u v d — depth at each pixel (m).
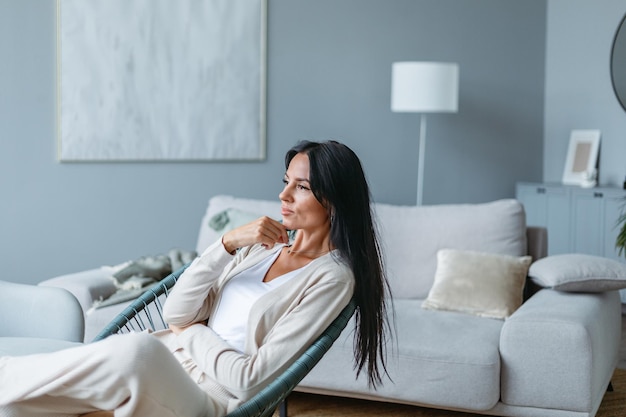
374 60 5.57
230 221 3.77
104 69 4.79
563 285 3.24
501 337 2.96
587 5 5.74
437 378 2.95
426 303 3.49
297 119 5.41
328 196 1.83
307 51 5.40
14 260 4.63
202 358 1.81
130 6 4.83
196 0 5.02
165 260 3.65
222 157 5.18
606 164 5.64
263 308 1.82
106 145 4.83
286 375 1.68
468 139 5.88
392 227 3.74
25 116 4.60
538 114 6.05
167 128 5.00
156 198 5.02
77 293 3.30
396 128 5.67
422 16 5.68
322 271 1.83
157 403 1.50
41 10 4.59
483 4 5.84
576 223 5.38
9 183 4.59
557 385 2.87
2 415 1.58
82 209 4.80
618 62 5.50
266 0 5.23
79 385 1.52
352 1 5.49
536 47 6.03
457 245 3.67
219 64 5.11
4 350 2.32
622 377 3.77
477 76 5.86
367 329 1.89
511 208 3.70
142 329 2.25
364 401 3.35
